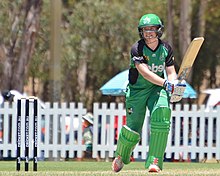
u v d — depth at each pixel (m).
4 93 60.62
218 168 43.62
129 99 32.72
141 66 31.97
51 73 70.56
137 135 32.56
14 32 101.06
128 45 119.62
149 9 119.75
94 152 54.91
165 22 117.94
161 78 31.83
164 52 32.47
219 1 110.50
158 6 119.56
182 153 55.38
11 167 44.94
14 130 54.69
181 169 41.81
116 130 54.62
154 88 32.41
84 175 30.36
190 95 68.81
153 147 32.06
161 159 32.19
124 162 33.28
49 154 55.25
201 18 104.94
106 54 119.56
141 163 49.31
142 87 32.38
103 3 118.50
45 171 36.31
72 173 32.16
